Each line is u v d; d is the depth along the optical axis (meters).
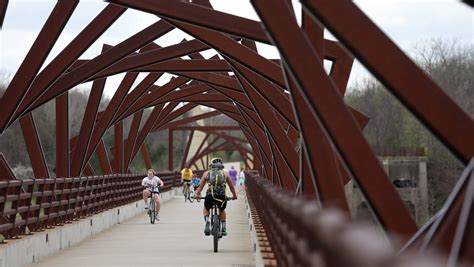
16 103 39.66
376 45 15.31
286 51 16.67
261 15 16.80
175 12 30.27
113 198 59.09
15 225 30.09
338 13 15.45
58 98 53.25
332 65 31.64
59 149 53.34
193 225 55.59
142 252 35.66
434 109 15.02
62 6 39.56
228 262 31.22
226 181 36.28
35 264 30.61
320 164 19.12
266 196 22.27
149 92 84.06
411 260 4.85
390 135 150.88
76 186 45.06
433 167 129.38
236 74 43.66
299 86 16.66
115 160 80.38
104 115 66.69
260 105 42.69
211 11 30.50
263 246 26.33
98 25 43.09
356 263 4.93
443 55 137.62
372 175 16.08
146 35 46.84
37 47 39.59
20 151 158.12
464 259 14.09
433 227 15.12
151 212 57.81
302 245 8.12
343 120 16.31
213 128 145.88
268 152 64.69
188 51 50.34
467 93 135.38
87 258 32.88
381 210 16.05
